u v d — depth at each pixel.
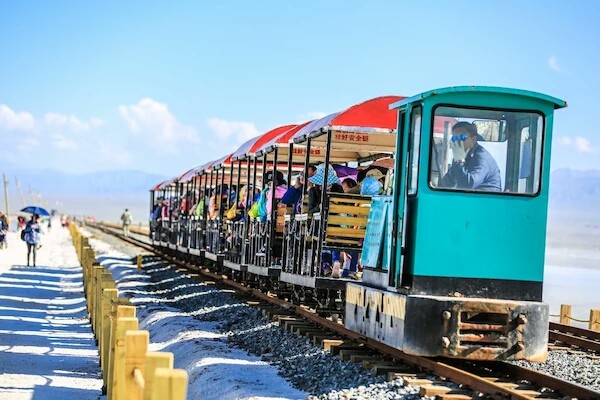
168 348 14.82
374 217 12.41
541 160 10.91
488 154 10.84
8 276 29.67
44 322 18.70
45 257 42.81
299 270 16.48
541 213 10.88
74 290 26.27
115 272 33.00
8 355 14.02
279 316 15.97
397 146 11.50
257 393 10.15
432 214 10.70
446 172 10.75
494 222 10.80
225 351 13.59
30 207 35.44
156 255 40.84
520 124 10.89
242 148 22.91
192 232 30.05
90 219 149.75
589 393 9.09
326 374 11.26
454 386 9.75
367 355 11.82
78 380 12.32
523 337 10.31
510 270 10.82
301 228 16.47
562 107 10.88
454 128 10.78
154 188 44.47
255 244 20.41
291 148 17.59
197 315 19.30
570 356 13.29
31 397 10.98
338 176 16.42
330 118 15.09
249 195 21.22
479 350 10.27
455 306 10.23
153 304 21.56
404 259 11.02
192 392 11.27
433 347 10.29
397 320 10.79
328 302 15.49
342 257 15.22
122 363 8.48
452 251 10.73
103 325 11.81
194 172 31.03
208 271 27.89
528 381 10.34
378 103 14.87
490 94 10.77
